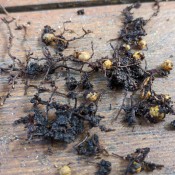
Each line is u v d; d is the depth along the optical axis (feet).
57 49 0.82
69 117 0.69
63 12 0.89
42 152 0.67
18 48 0.82
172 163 0.67
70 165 0.66
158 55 0.82
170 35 0.86
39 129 0.69
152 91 0.74
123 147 0.68
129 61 0.77
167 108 0.71
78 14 0.89
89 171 0.66
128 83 0.75
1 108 0.72
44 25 0.87
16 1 0.90
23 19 0.88
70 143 0.68
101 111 0.73
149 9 0.91
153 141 0.69
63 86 0.76
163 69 0.78
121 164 0.66
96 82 0.77
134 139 0.69
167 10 0.91
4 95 0.75
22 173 0.65
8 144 0.68
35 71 0.77
